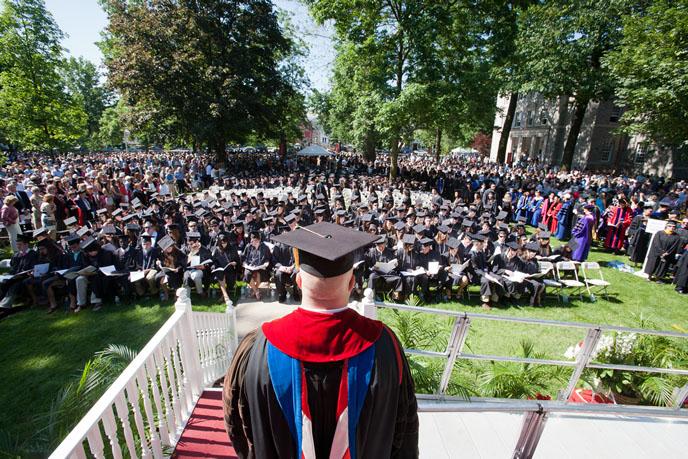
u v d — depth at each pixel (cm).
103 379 365
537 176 2462
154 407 364
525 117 4262
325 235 150
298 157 3884
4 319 750
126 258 863
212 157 3328
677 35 1483
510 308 844
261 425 126
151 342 315
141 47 2605
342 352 125
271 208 1405
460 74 2094
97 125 6912
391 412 132
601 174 2789
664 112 1614
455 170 3053
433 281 891
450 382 438
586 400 450
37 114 2495
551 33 2427
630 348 468
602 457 338
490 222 1192
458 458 336
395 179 2486
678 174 2841
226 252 904
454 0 2053
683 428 376
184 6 2709
